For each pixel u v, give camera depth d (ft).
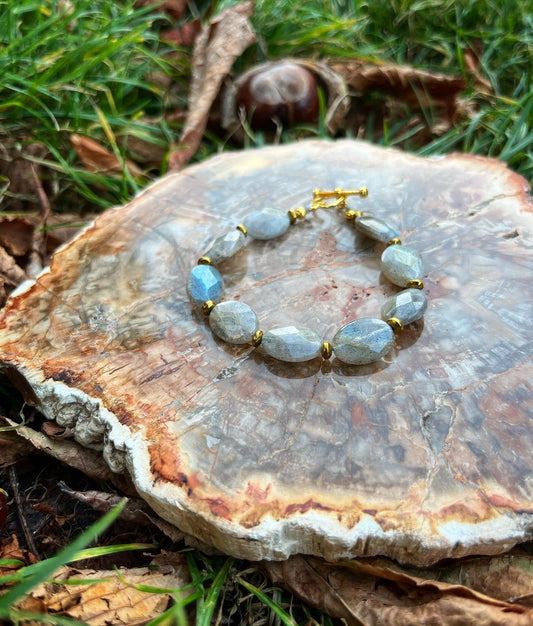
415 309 0.50
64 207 0.87
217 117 0.99
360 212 0.60
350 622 0.45
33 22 0.93
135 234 0.61
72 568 0.47
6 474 0.58
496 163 0.65
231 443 0.44
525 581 0.45
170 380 0.49
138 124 0.92
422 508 0.41
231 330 0.50
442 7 1.11
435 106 1.01
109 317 0.54
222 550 0.44
